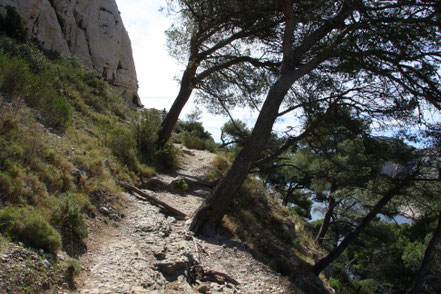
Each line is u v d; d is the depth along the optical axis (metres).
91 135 9.02
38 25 19.80
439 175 9.32
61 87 10.52
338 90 8.62
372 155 9.39
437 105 7.32
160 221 6.52
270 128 7.84
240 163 7.70
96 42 27.11
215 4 10.97
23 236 3.64
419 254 17.59
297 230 14.50
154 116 13.57
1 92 6.56
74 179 5.93
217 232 7.67
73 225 4.56
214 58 12.88
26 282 3.01
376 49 7.22
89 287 3.60
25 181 4.62
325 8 8.83
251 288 5.66
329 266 15.91
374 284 22.53
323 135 9.12
